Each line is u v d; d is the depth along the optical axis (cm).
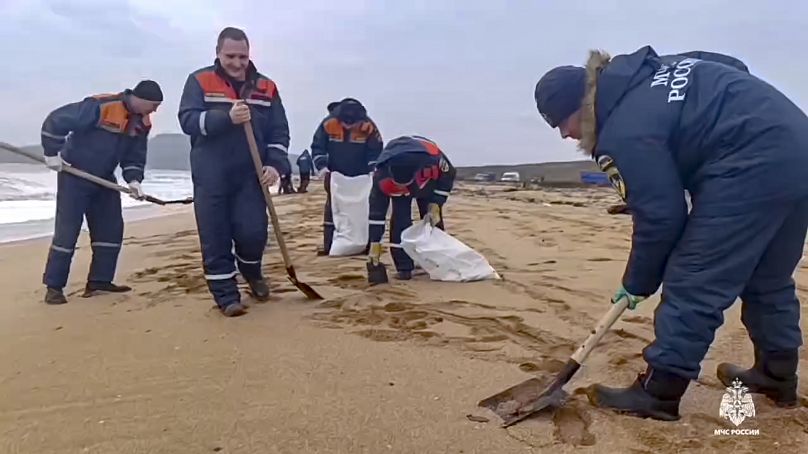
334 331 437
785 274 288
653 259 277
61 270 546
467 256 614
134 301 545
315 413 300
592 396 300
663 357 278
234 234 510
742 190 259
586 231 1059
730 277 267
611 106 277
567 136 302
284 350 395
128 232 1182
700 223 266
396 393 324
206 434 281
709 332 273
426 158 599
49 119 530
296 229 1152
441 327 443
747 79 268
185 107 478
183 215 1659
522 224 1183
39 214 1483
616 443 266
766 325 295
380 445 270
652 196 266
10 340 427
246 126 473
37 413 305
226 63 485
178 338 425
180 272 695
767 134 257
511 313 479
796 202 262
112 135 558
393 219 623
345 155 789
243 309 486
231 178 492
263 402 314
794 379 298
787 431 273
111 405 314
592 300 523
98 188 563
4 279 674
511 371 355
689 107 266
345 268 695
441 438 275
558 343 404
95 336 434
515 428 283
